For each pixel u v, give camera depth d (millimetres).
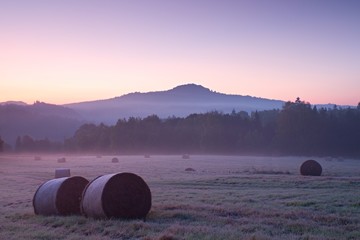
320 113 134250
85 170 52906
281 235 13242
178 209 18406
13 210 20875
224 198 21938
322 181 31219
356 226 14406
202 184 31156
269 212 17031
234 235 12969
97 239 13305
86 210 17484
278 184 30062
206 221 15695
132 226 14906
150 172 47594
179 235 13227
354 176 40000
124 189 17094
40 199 19297
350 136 128500
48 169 59562
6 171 55062
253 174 41750
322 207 18375
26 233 14633
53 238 13828
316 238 12656
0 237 14008
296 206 18938
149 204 17438
